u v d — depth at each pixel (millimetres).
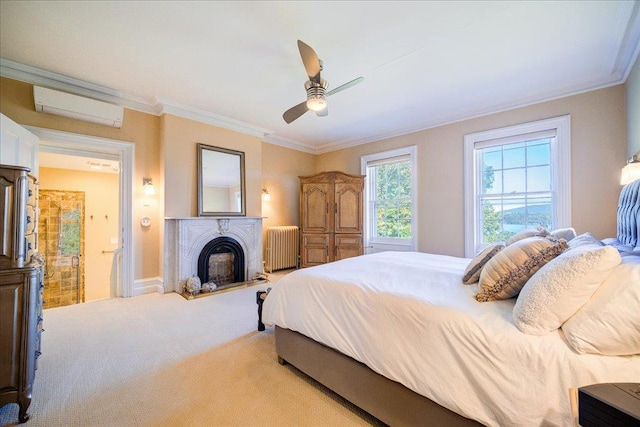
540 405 914
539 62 2641
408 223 4707
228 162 4340
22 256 1496
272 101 3611
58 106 2938
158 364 1985
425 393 1167
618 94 2834
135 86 3191
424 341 1203
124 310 3080
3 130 2244
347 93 3324
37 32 2236
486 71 2809
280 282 2021
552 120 3217
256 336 2459
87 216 5523
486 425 1011
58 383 1748
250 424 1423
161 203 3750
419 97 3434
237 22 2104
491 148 3773
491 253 1587
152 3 1915
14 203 1476
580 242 1641
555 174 3230
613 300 904
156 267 3812
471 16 2031
